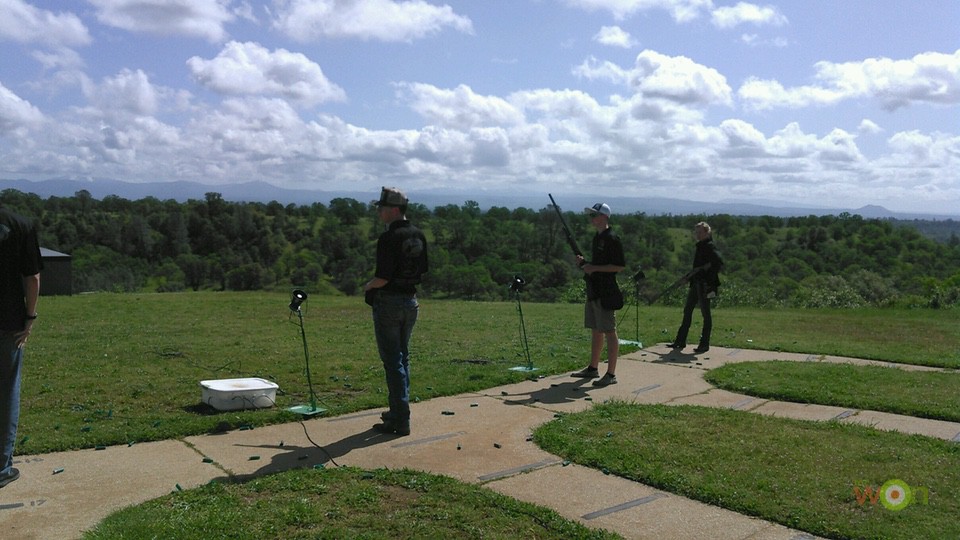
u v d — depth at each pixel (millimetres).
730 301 23094
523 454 5219
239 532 3668
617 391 7488
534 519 3912
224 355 9078
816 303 24203
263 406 6387
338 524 3803
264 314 14422
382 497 4188
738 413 6359
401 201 5699
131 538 3551
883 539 3734
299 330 11781
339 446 5340
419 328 12359
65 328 11602
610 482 4633
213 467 4773
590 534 3738
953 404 6770
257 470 4727
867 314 16391
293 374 7953
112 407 6262
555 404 6836
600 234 7793
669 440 5477
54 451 5062
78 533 3689
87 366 8133
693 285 10109
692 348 10500
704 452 5164
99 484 4418
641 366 8914
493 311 15719
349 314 14688
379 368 8359
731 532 3873
